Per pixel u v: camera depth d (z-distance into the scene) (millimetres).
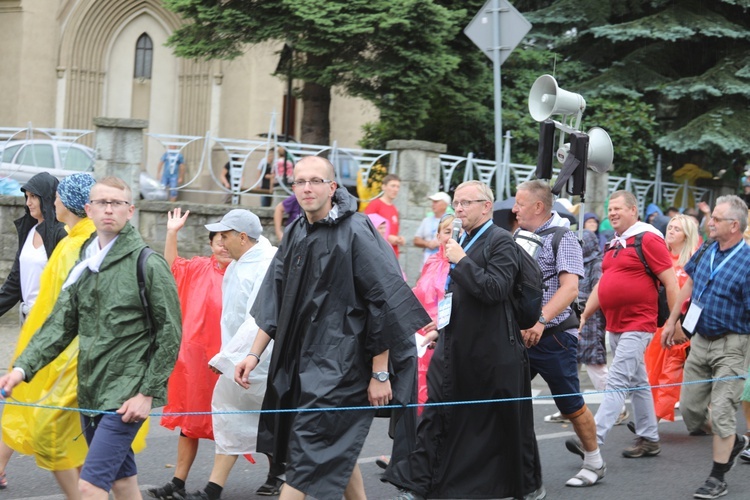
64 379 5797
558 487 7676
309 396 5359
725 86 19984
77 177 6242
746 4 20609
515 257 6445
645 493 7543
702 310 7926
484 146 20422
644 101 21453
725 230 7832
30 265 7305
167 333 5172
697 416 8203
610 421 8250
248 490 7418
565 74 21078
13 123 25906
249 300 6934
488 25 11016
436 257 9242
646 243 8297
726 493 7582
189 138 14797
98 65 26641
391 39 16562
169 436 9164
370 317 5418
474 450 6453
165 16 26750
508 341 6465
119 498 5477
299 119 26141
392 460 6527
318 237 5500
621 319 8383
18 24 25828
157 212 14125
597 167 9766
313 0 16141
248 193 14781
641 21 20438
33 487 7223
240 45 17750
